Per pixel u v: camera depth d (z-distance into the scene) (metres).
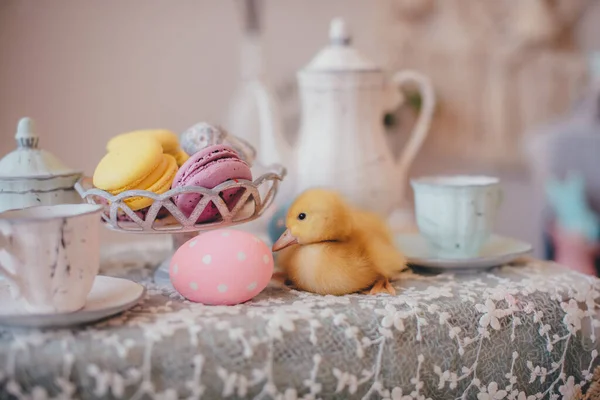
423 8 1.18
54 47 1.03
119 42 1.07
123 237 1.02
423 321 0.43
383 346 0.42
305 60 1.19
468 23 1.20
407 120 1.21
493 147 1.24
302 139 0.60
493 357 0.45
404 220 0.75
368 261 0.47
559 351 0.47
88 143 1.07
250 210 0.51
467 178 0.56
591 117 1.19
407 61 1.20
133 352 0.37
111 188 0.45
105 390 0.37
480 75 1.21
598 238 1.10
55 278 0.38
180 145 0.53
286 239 0.47
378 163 0.58
